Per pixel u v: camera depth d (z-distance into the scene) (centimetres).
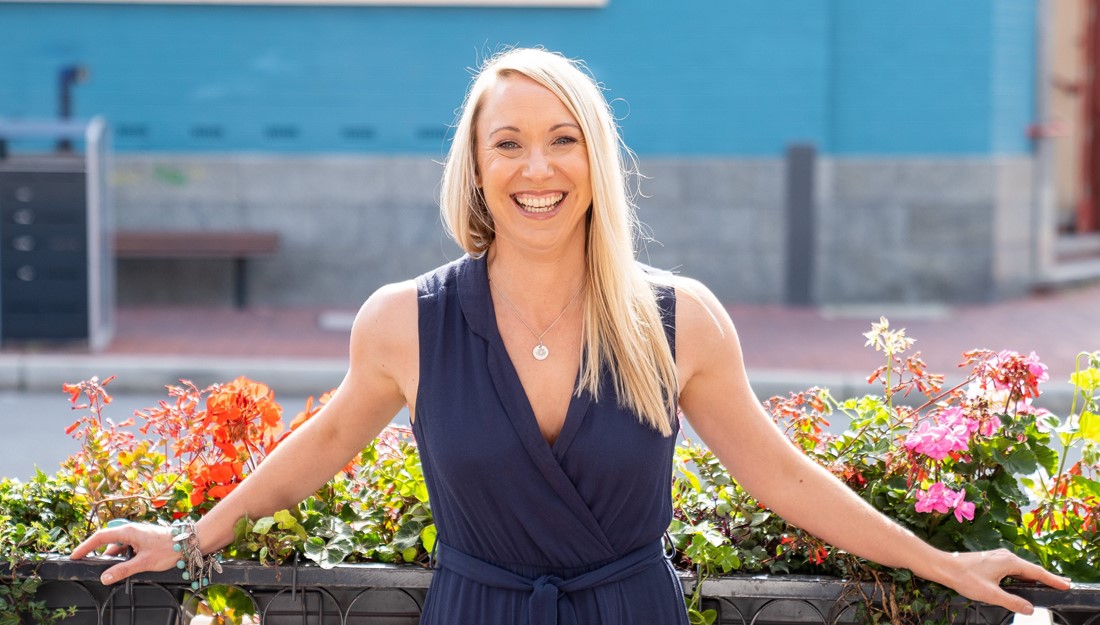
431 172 1151
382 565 274
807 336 1019
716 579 273
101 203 962
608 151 236
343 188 1148
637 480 236
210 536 261
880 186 1166
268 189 1146
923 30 1152
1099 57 1410
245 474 301
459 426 235
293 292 1159
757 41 1149
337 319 1098
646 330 238
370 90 1145
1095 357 297
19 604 273
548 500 234
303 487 261
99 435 300
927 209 1167
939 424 279
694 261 1169
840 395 852
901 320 1091
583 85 237
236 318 1101
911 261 1176
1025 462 280
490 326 238
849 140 1170
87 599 279
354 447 256
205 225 1148
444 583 246
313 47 1139
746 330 1045
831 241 1176
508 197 235
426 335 241
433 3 1135
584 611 237
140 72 1134
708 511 296
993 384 284
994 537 277
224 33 1134
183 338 998
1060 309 1143
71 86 1132
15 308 927
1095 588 262
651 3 1145
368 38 1140
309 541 273
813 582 271
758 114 1156
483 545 241
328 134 1148
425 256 1157
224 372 880
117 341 980
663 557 248
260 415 299
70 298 932
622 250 236
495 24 1144
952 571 253
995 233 1167
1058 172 1439
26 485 301
